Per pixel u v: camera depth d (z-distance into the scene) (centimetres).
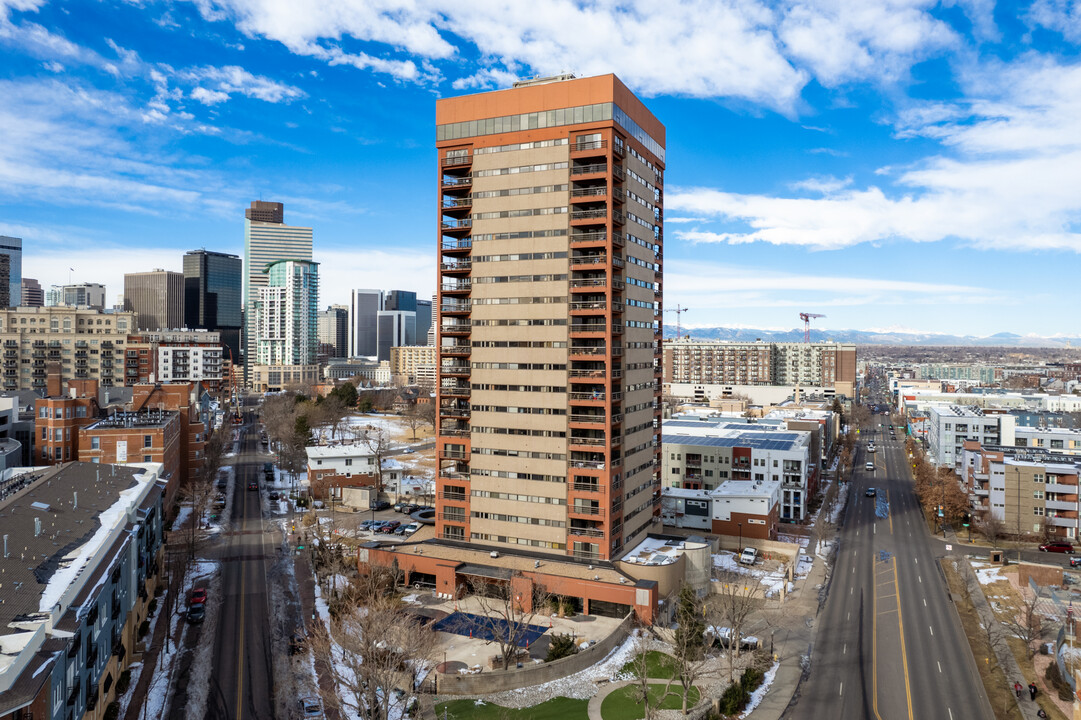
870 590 11000
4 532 6619
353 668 6831
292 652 8169
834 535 14350
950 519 15162
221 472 19788
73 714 5409
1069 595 10538
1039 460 14575
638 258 11281
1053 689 7725
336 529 13400
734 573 11694
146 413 16300
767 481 15425
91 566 6319
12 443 13888
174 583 10175
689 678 6900
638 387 11325
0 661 4478
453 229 11100
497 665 7850
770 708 7294
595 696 7381
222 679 7488
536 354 10612
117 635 7112
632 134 10956
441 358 11306
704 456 16200
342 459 16838
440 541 11238
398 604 9569
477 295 11019
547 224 10531
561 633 8819
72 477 9275
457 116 11075
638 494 11375
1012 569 12025
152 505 9588
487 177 10919
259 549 12444
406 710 6894
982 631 9356
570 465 10375
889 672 8138
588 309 10275
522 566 10125
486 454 10981
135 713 6762
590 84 10206
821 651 8719
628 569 9931
